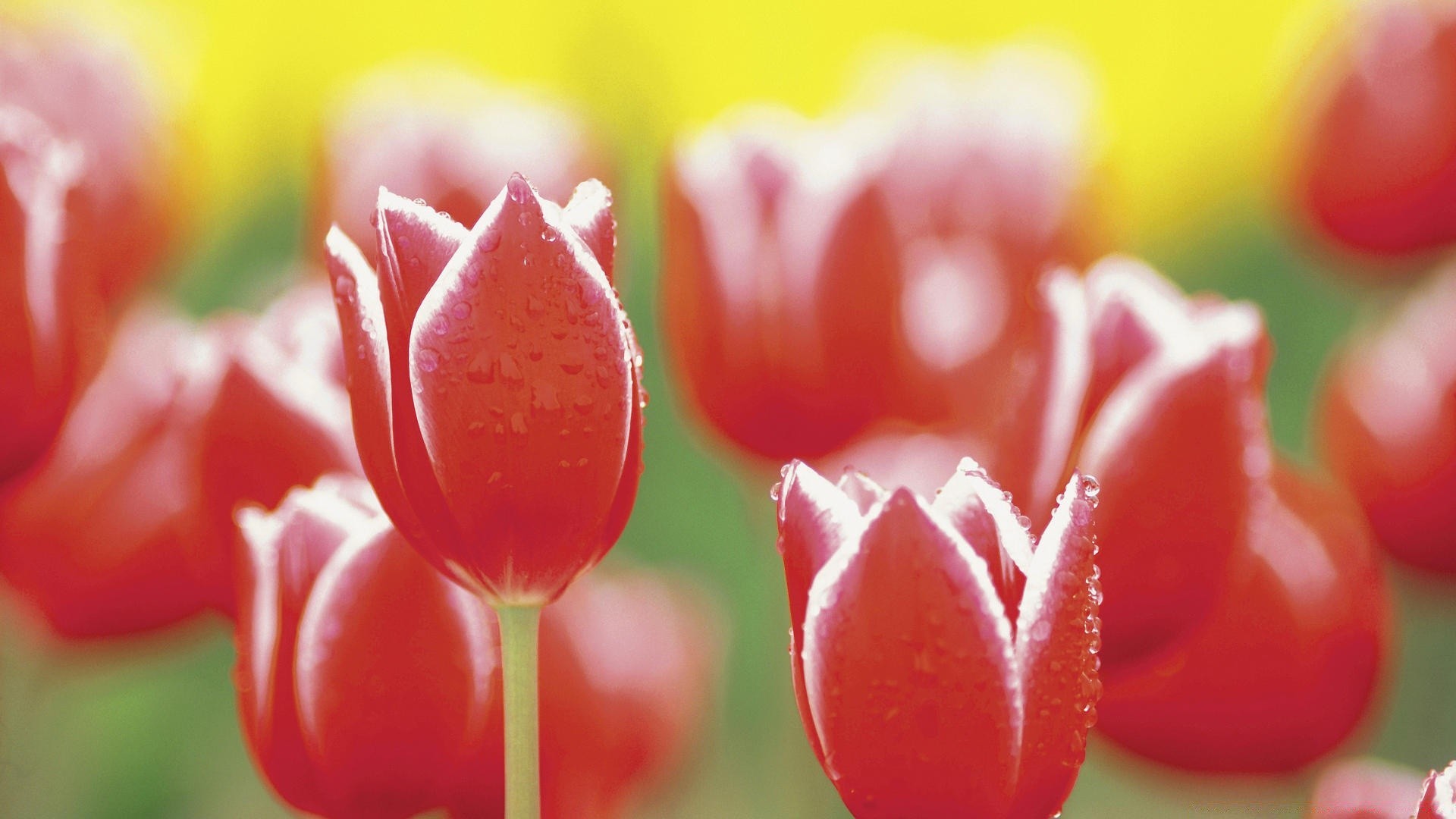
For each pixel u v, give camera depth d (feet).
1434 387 3.35
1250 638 2.93
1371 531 3.45
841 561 2.34
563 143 3.55
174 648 3.55
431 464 2.37
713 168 3.02
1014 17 8.11
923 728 2.33
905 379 3.04
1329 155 3.80
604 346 2.37
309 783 2.53
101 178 3.24
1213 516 2.64
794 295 2.99
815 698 2.35
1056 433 2.62
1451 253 3.82
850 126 3.06
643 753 3.12
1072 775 2.37
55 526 3.07
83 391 2.90
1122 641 2.66
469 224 3.40
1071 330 2.62
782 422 3.02
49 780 3.83
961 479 2.38
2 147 2.64
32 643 3.54
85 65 3.31
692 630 3.81
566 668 2.75
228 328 2.77
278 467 2.68
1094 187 3.73
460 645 2.52
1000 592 2.36
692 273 3.02
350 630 2.50
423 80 3.90
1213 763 2.96
